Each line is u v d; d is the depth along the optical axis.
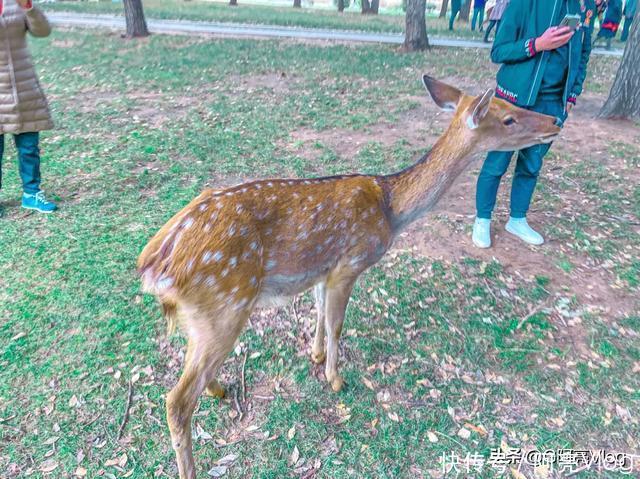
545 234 5.02
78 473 2.66
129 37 13.91
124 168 5.86
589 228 5.16
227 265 2.40
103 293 3.86
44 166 5.82
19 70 4.44
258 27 17.86
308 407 3.12
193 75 10.01
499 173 4.43
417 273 4.35
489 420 3.11
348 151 6.66
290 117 7.79
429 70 11.34
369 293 4.10
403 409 3.15
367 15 27.77
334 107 8.37
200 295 2.38
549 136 3.18
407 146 6.86
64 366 3.25
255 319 3.78
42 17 4.44
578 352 3.66
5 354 3.29
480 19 20.67
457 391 3.30
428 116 8.12
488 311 3.99
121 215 4.91
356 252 2.88
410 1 13.55
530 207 5.53
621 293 4.27
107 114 7.61
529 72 4.05
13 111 4.48
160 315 3.69
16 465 2.68
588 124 8.12
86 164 5.92
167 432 2.90
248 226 2.48
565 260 4.64
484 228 4.71
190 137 6.85
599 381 3.42
